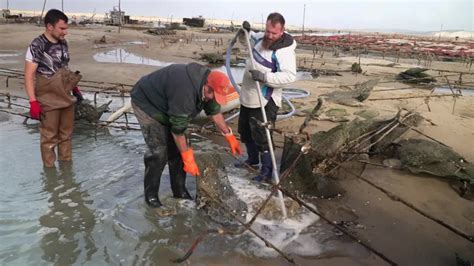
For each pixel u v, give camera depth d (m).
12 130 6.16
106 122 6.46
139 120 3.76
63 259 3.19
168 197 4.21
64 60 4.69
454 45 34.06
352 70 15.74
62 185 4.40
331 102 8.70
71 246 3.36
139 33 34.38
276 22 4.02
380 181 4.76
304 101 8.78
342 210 4.07
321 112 7.58
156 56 18.88
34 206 3.96
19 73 10.01
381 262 3.25
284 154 4.61
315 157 4.45
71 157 5.11
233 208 3.85
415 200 4.32
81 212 3.88
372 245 3.47
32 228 3.59
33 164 4.91
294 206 4.05
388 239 3.57
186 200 4.17
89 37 25.14
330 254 3.34
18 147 5.44
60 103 4.64
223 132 3.91
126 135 6.20
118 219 3.79
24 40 20.30
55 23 4.41
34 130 6.19
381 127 5.50
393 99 9.12
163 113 3.64
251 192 4.37
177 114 3.40
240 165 5.09
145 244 3.43
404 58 23.14
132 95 3.76
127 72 11.88
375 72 15.88
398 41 39.81
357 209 4.11
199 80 3.39
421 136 6.28
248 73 4.40
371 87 8.94
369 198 4.35
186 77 3.40
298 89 10.06
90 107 6.45
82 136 6.07
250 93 4.43
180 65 3.57
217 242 3.47
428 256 3.33
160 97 3.56
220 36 38.66
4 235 3.46
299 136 4.59
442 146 5.28
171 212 3.92
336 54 23.70
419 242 3.54
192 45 26.33
